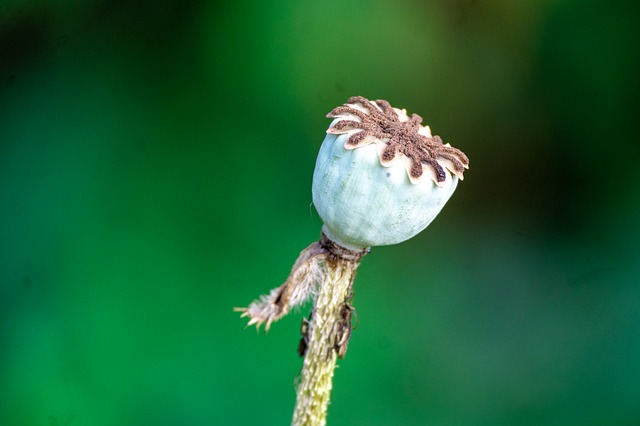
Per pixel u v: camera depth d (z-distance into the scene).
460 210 1.63
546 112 1.59
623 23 1.48
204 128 1.44
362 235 1.05
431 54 1.52
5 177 1.33
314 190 1.05
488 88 1.58
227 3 1.41
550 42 1.54
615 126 1.54
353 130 1.05
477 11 1.52
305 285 1.06
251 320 1.06
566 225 1.58
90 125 1.39
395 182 1.04
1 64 1.37
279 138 1.48
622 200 1.52
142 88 1.43
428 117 1.58
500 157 1.63
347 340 1.06
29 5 1.35
